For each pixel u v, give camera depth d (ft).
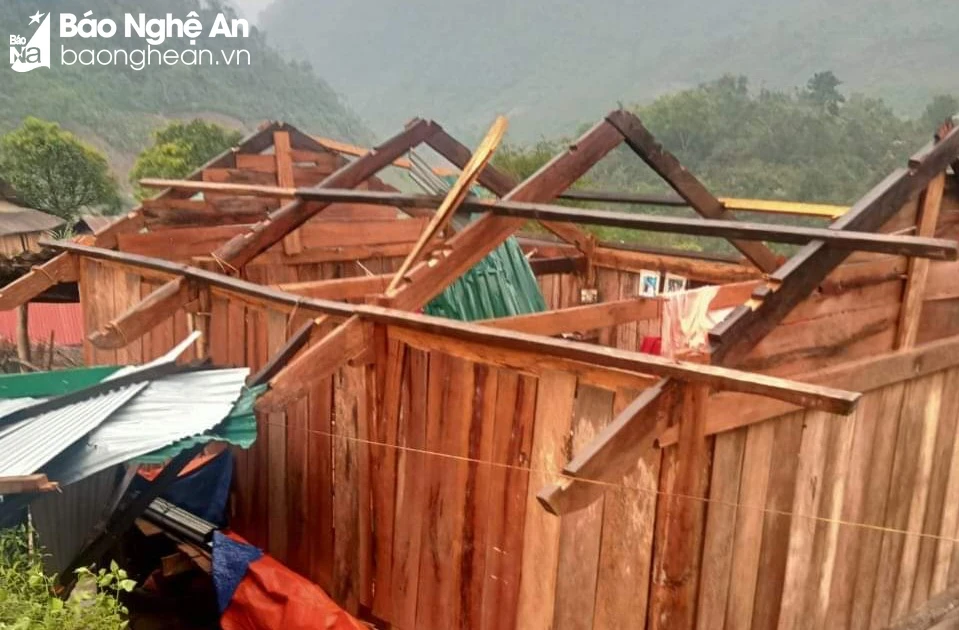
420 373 16.21
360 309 16.48
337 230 32.30
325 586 18.93
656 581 12.92
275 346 19.12
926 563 18.86
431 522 16.33
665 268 34.12
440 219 19.31
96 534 15.72
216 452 21.09
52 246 26.84
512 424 14.57
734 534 13.89
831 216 25.00
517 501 14.65
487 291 26.48
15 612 9.78
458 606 15.99
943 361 17.42
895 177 15.39
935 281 16.79
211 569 17.60
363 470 17.51
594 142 22.31
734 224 15.26
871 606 17.54
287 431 19.39
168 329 23.35
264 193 24.66
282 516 19.84
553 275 36.99
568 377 13.51
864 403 16.08
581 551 13.84
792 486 14.82
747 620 14.58
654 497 12.74
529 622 14.76
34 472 11.28
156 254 28.02
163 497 19.57
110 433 13.09
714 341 13.07
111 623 10.16
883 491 17.12
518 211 18.71
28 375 16.20
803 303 14.35
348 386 17.62
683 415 12.10
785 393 10.84
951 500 19.11
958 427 18.78
